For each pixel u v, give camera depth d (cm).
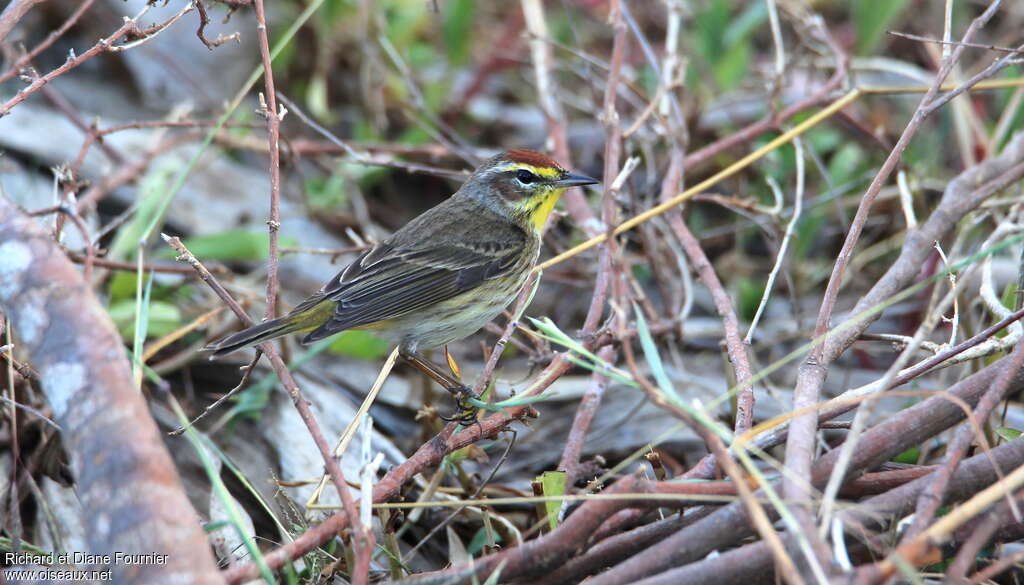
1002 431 810
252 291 1177
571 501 815
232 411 1031
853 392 789
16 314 658
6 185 1267
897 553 566
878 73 1536
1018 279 924
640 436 1073
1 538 833
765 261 1395
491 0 1789
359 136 1458
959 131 1295
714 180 1020
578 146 1534
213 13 1534
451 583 668
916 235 937
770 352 1222
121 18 1476
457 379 955
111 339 644
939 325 1158
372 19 1543
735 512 673
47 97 1336
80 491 609
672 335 1145
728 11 1536
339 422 1063
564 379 1162
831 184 1250
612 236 937
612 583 666
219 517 891
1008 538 712
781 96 1442
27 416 934
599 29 1664
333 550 853
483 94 1617
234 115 1430
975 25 893
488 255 1058
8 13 867
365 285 993
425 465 797
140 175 1320
